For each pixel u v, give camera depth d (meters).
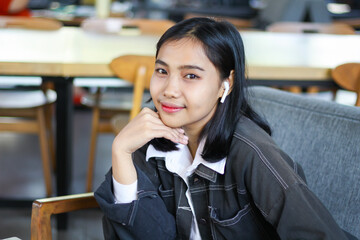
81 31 2.96
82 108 4.41
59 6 5.72
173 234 1.22
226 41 1.07
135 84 1.98
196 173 1.16
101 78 2.20
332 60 2.33
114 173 1.17
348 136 1.19
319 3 4.77
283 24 3.51
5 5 3.63
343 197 1.17
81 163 3.19
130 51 2.32
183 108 1.08
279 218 1.01
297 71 2.14
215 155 1.12
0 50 2.19
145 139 1.13
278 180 1.03
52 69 1.99
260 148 1.08
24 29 2.92
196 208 1.20
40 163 3.17
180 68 1.06
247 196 1.11
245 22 5.01
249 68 2.10
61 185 2.28
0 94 2.70
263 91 1.45
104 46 2.44
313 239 0.97
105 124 2.62
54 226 2.40
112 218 1.15
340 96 2.95
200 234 1.21
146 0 5.75
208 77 1.06
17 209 2.52
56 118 2.21
